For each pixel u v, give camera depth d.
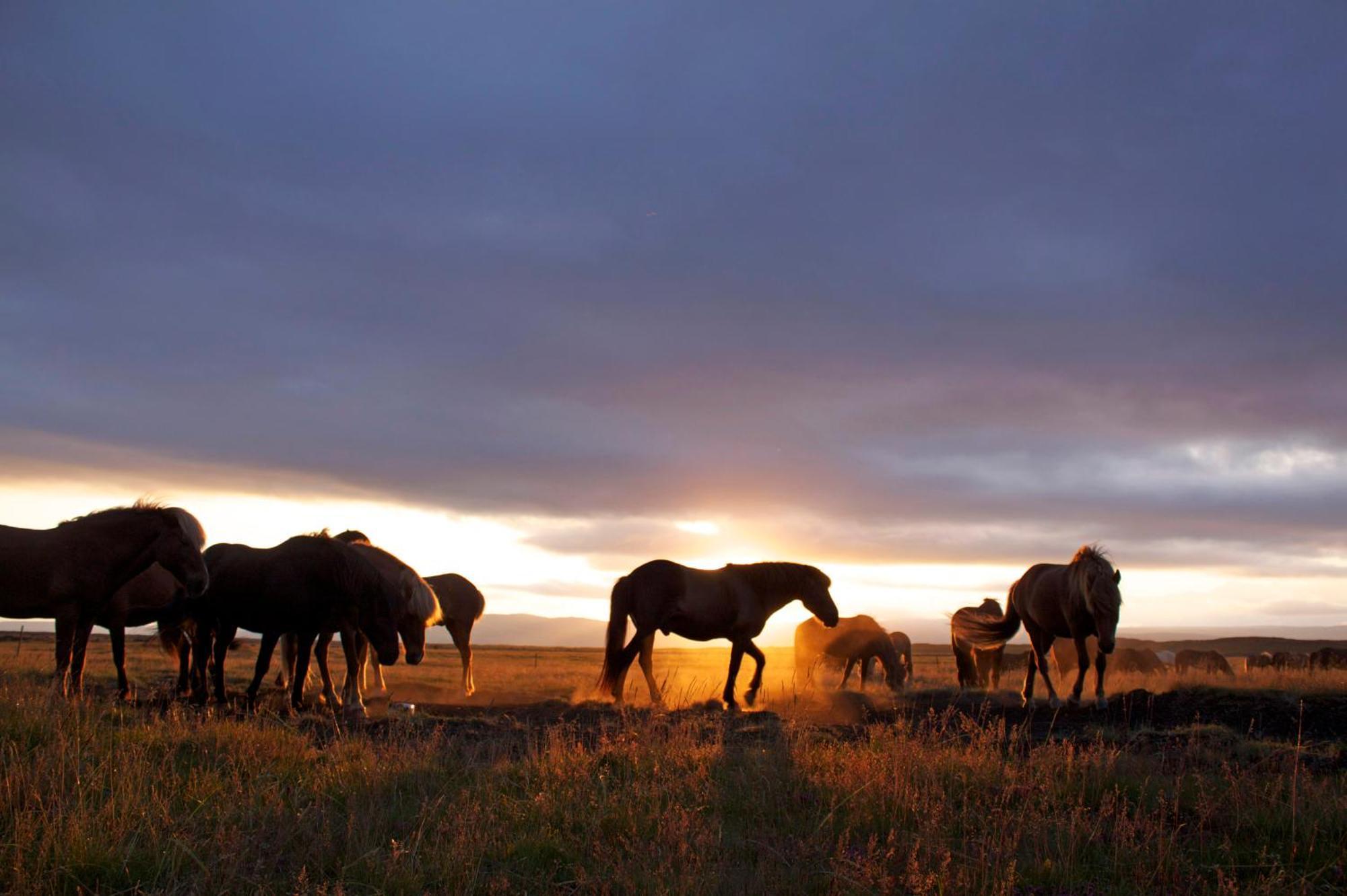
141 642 46.38
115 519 12.11
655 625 15.98
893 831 6.76
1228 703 14.27
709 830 6.91
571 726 11.23
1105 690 18.19
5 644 34.53
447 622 19.81
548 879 6.11
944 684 26.14
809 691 18.67
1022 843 6.95
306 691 16.22
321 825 6.95
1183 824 7.51
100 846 6.12
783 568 16.47
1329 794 7.92
